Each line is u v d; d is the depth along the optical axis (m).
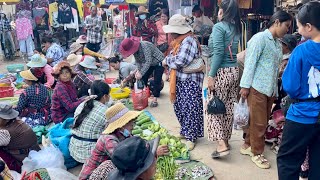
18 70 8.97
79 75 5.80
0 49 13.19
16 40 13.25
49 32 13.20
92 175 2.65
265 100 3.95
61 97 4.86
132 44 6.15
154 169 2.08
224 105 4.22
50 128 4.94
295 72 2.77
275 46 3.84
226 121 4.45
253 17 7.74
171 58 4.59
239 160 4.43
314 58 2.70
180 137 5.04
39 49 9.17
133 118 3.19
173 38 4.66
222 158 4.49
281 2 8.09
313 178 2.99
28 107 5.23
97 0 12.15
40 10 13.12
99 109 4.05
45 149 4.04
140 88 6.43
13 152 3.85
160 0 10.16
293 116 2.87
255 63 3.84
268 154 4.55
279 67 4.02
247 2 7.59
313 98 2.77
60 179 3.38
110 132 3.14
